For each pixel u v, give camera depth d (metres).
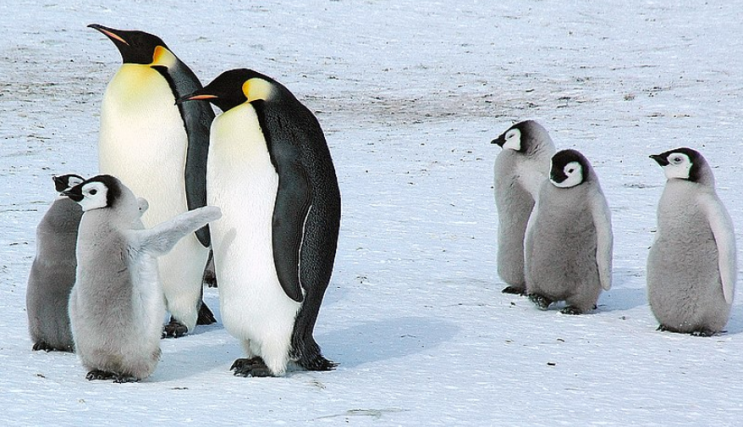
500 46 65.50
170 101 14.85
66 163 31.06
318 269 12.71
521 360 13.56
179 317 15.30
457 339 14.80
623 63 59.50
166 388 11.79
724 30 69.81
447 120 43.38
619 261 20.86
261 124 12.47
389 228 23.50
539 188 17.14
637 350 14.28
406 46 65.06
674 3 79.56
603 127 40.56
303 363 12.90
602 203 16.53
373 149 35.88
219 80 12.70
